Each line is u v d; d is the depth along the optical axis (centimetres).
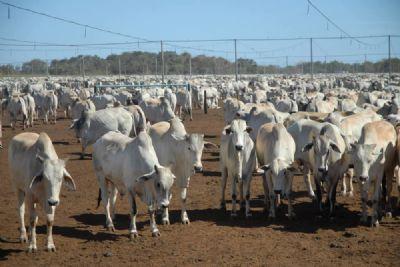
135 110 2214
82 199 1440
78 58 15662
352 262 919
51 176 955
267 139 1275
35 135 1100
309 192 1364
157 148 1246
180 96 3666
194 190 1523
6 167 1950
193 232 1113
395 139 1242
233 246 1015
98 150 1157
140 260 948
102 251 1002
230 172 1234
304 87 5266
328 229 1124
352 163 1167
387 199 1233
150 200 1073
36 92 3628
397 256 944
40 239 1083
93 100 3231
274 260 934
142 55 15775
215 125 3325
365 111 1677
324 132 1273
